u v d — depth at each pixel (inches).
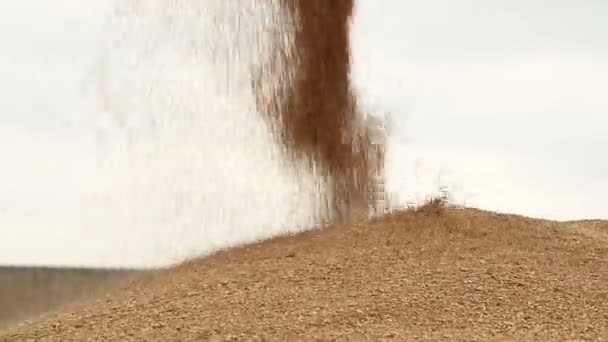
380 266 869.2
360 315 764.6
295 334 728.3
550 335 725.9
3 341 799.7
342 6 1033.5
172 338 741.3
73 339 771.4
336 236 967.0
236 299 818.2
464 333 724.7
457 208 1029.2
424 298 796.0
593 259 907.4
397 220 992.9
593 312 780.0
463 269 856.9
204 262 972.6
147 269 1024.2
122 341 748.0
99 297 936.9
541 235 970.7
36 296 1024.9
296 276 861.8
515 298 800.9
